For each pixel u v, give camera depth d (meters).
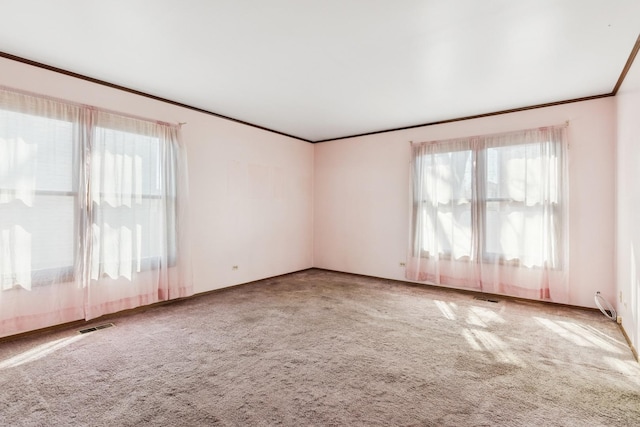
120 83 3.61
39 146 3.04
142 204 3.81
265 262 5.57
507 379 2.29
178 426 1.77
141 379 2.27
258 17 2.35
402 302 4.21
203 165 4.57
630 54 2.85
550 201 4.03
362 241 5.91
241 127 5.12
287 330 3.22
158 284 3.96
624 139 3.22
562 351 2.75
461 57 2.95
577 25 2.42
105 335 3.05
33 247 3.00
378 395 2.08
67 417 1.84
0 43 2.73
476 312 3.80
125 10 2.27
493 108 4.38
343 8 2.23
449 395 2.08
